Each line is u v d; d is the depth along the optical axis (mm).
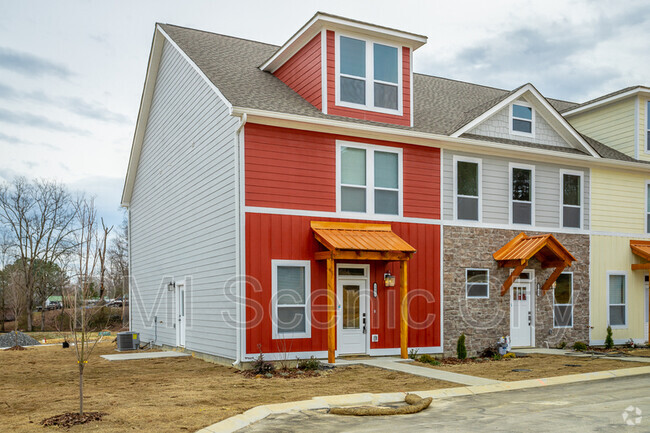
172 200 18359
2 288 43844
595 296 18359
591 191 18609
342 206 14367
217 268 14352
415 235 15266
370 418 8047
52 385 11023
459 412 8438
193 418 7719
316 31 14922
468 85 22109
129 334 19547
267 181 13391
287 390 10156
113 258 51938
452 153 16094
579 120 22547
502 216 16781
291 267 13578
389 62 15602
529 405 8914
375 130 14492
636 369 12625
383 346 14695
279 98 14656
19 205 43531
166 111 19203
